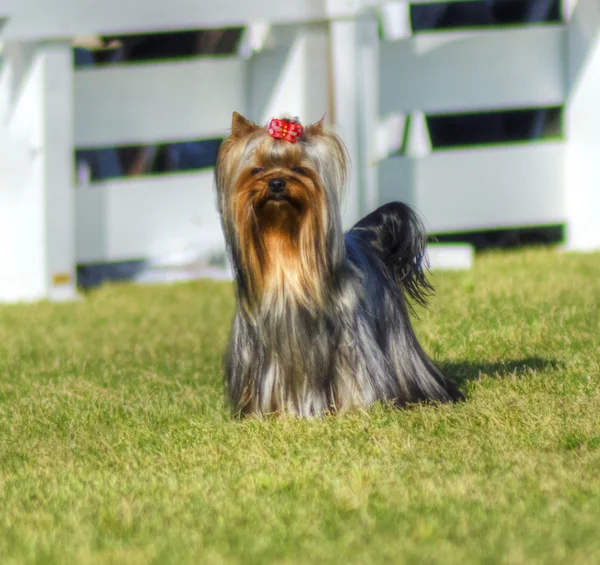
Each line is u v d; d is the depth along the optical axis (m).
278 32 17.31
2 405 9.59
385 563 4.89
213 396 9.30
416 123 19.98
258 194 7.60
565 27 18.45
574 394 8.31
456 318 12.02
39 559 5.25
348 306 7.88
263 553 5.16
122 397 9.52
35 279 17.33
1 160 17.14
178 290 17.14
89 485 6.67
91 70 17.80
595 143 18.44
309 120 16.92
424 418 7.70
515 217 18.73
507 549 5.01
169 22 16.27
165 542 5.41
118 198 18.09
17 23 16.31
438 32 18.31
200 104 18.08
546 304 12.52
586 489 5.97
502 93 18.52
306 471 6.59
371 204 16.55
